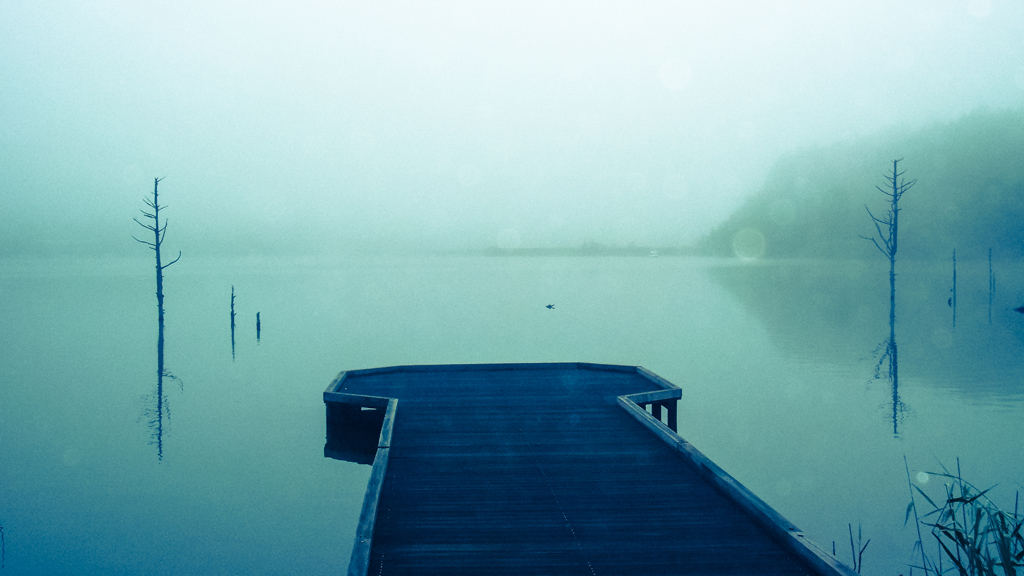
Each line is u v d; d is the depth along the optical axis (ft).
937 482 27.55
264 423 40.09
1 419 40.68
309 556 21.93
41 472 30.42
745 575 13.10
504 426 26.14
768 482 27.94
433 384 36.81
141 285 221.25
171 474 30.30
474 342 81.15
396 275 316.40
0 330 90.17
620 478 19.29
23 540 22.94
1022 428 36.29
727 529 15.43
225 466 31.50
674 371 58.49
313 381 54.54
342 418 34.55
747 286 204.23
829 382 51.90
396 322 105.60
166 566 21.02
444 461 21.08
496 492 18.07
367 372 40.45
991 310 115.44
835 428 37.22
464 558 13.94
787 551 14.21
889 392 47.32
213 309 128.36
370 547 13.93
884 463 30.45
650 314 117.08
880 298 148.87
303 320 108.47
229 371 59.21
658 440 23.79
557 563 13.69
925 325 92.89
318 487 28.71
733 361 63.87
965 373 54.34
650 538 14.94
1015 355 63.77
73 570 20.66
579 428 25.76
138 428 38.63
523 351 73.41
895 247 91.35
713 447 33.47
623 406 29.45
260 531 23.95
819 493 26.53
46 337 82.64
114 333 87.81
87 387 51.26
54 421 40.22
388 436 22.82
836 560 12.76
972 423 37.63
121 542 22.85
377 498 16.61
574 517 16.22
